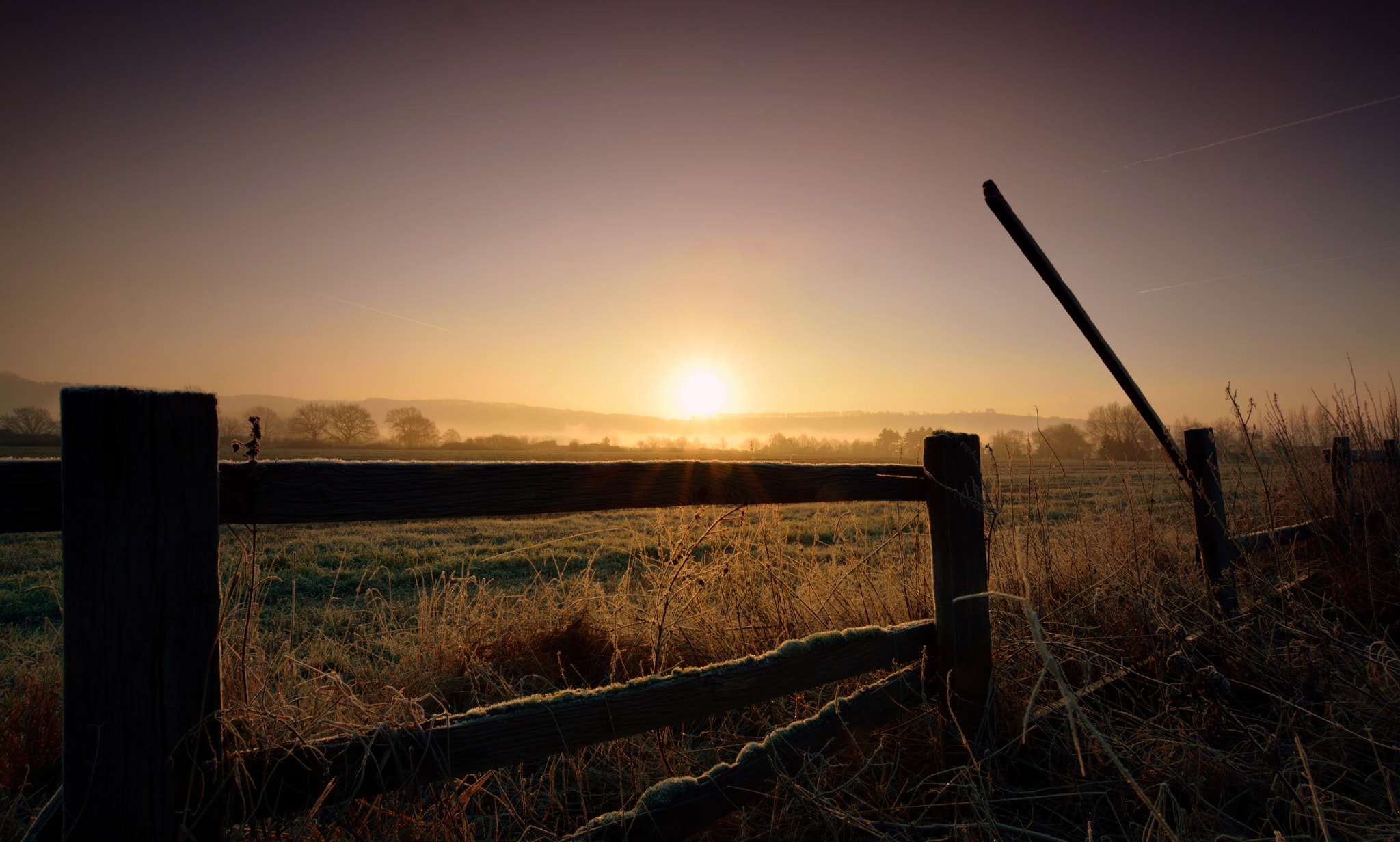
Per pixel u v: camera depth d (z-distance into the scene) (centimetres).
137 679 119
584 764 255
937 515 252
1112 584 347
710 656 324
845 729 221
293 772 139
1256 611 325
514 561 772
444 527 1237
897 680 240
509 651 356
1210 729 246
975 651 251
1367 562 376
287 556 802
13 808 217
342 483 144
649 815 180
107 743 117
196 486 126
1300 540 458
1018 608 321
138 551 120
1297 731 245
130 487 119
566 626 370
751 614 339
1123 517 457
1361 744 243
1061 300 330
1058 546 416
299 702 191
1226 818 209
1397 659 269
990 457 281
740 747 266
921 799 228
